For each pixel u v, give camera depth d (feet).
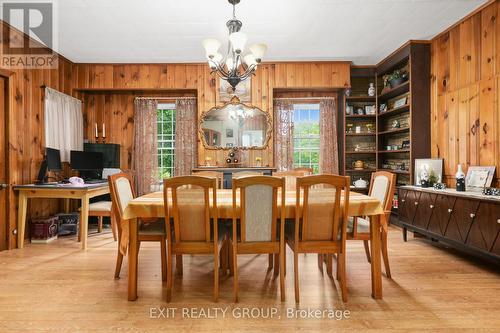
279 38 12.84
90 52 14.26
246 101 16.10
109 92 16.92
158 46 13.58
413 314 6.34
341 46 13.85
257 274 8.66
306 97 17.07
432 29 12.18
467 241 9.11
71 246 11.59
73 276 8.48
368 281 8.10
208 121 16.14
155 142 16.75
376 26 11.83
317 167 17.22
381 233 8.42
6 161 11.27
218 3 9.93
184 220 7.00
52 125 13.65
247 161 16.35
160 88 15.97
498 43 9.82
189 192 6.91
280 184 6.80
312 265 9.43
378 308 6.61
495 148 9.91
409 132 14.21
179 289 7.63
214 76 16.02
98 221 14.20
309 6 10.18
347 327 5.87
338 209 6.92
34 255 10.43
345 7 10.28
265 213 7.00
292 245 7.23
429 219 10.84
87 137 16.80
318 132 17.25
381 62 16.03
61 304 6.80
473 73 10.91
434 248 11.18
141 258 10.12
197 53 14.55
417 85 13.42
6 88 11.30
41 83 13.17
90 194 11.59
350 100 17.43
